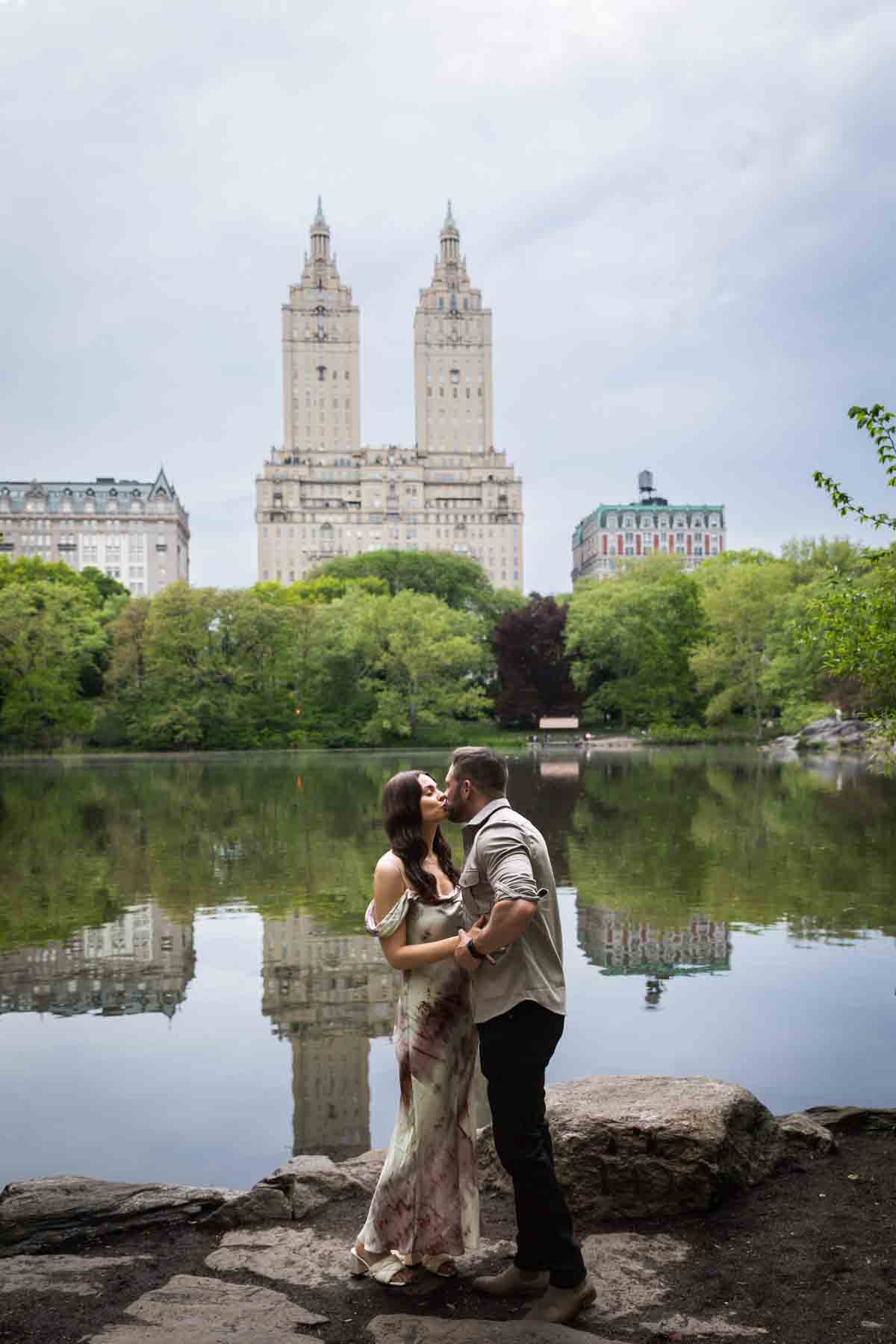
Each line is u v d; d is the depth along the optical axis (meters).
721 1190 4.45
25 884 16.59
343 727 74.56
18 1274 4.10
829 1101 7.00
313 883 16.59
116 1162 6.38
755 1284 3.82
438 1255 3.96
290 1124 6.95
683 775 39.72
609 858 18.08
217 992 10.20
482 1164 5.01
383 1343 3.47
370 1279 4.02
